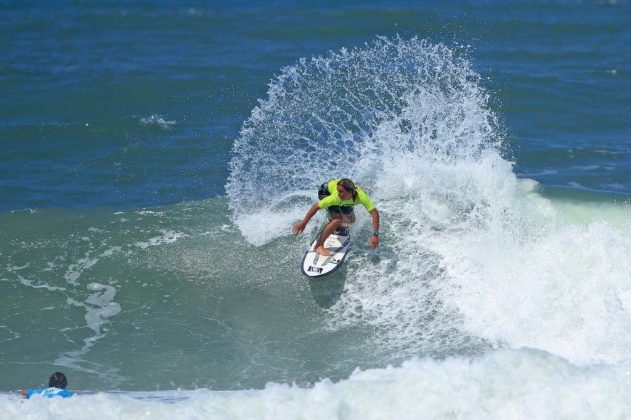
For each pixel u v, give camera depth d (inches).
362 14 4840.1
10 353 1753.2
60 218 2347.4
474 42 4382.4
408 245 2031.3
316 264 1924.2
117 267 2074.3
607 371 1343.5
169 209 2346.2
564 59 4141.2
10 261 2101.4
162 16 5059.1
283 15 4950.8
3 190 2669.8
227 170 2832.2
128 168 2871.6
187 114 3412.9
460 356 1734.7
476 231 2052.2
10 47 4409.5
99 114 3403.1
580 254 1908.2
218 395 1348.4
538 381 1330.0
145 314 1915.6
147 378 1675.7
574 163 2925.7
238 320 1897.1
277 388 1355.8
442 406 1299.2
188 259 2091.5
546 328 1812.3
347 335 1836.9
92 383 1643.7
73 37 4643.2
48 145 3095.5
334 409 1295.5
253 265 2059.5
